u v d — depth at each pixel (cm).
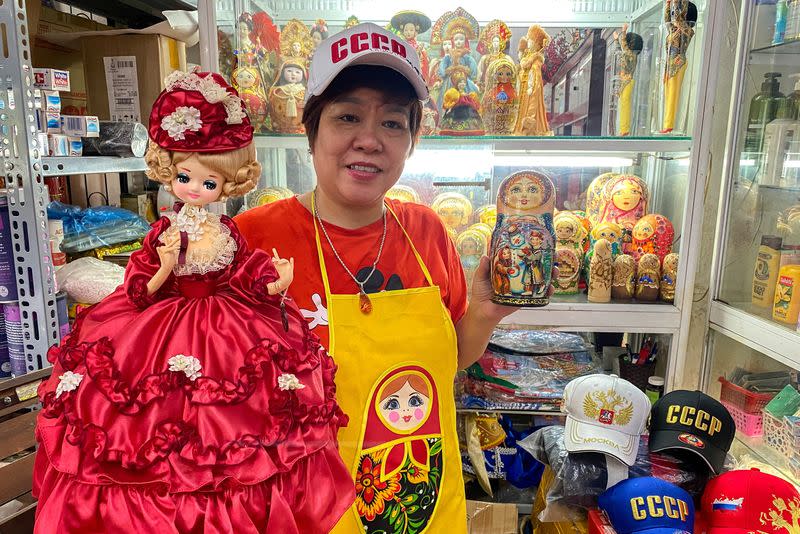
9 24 120
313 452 66
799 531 126
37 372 119
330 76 87
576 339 208
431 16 188
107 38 183
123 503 58
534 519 171
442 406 102
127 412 59
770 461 162
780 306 162
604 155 193
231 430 60
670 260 176
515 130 173
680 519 130
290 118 166
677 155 180
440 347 102
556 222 184
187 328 66
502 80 167
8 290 128
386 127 94
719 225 182
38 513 62
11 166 124
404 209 114
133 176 220
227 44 169
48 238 131
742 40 170
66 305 141
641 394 149
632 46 175
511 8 195
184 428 59
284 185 191
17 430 112
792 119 173
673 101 171
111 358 62
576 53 182
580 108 184
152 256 69
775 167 175
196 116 67
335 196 99
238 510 58
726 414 148
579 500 147
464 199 177
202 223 71
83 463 58
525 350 200
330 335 95
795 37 164
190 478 57
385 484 97
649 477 138
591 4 196
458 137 167
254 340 67
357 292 100
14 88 121
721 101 183
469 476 187
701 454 140
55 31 189
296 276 98
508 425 190
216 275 71
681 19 164
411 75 90
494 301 105
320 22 178
